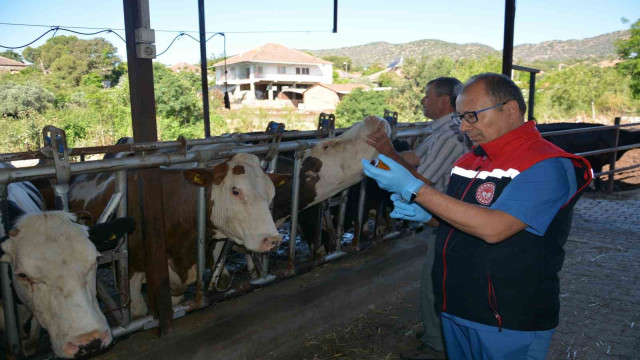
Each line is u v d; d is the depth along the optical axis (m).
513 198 1.57
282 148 3.36
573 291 4.11
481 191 1.71
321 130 4.38
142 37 2.47
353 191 4.64
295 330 3.40
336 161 3.73
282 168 3.83
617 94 29.14
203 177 2.84
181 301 3.36
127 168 2.45
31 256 1.93
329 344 3.35
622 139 8.65
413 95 37.34
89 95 27.05
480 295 1.75
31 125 18.31
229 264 4.52
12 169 2.10
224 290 3.21
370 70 133.38
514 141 1.66
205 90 8.08
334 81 85.44
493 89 1.64
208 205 3.00
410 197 1.65
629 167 8.41
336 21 7.82
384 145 2.64
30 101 23.30
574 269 4.61
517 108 1.66
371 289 3.99
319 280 3.65
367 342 3.37
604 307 3.79
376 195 4.52
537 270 1.69
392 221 4.80
